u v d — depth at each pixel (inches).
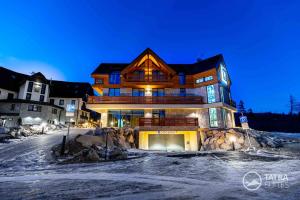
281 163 439.8
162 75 1075.3
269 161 469.1
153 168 387.5
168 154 601.3
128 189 243.6
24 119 1259.8
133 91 1078.4
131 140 829.8
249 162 456.8
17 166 402.3
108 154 504.7
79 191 235.8
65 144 562.3
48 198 210.2
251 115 2684.5
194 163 444.8
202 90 1047.6
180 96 1013.8
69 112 658.8
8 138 758.5
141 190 239.9
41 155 505.7
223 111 989.8
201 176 318.7
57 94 1695.4
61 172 351.3
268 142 828.6
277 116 2591.0
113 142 706.8
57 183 273.9
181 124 880.9
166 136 892.0
